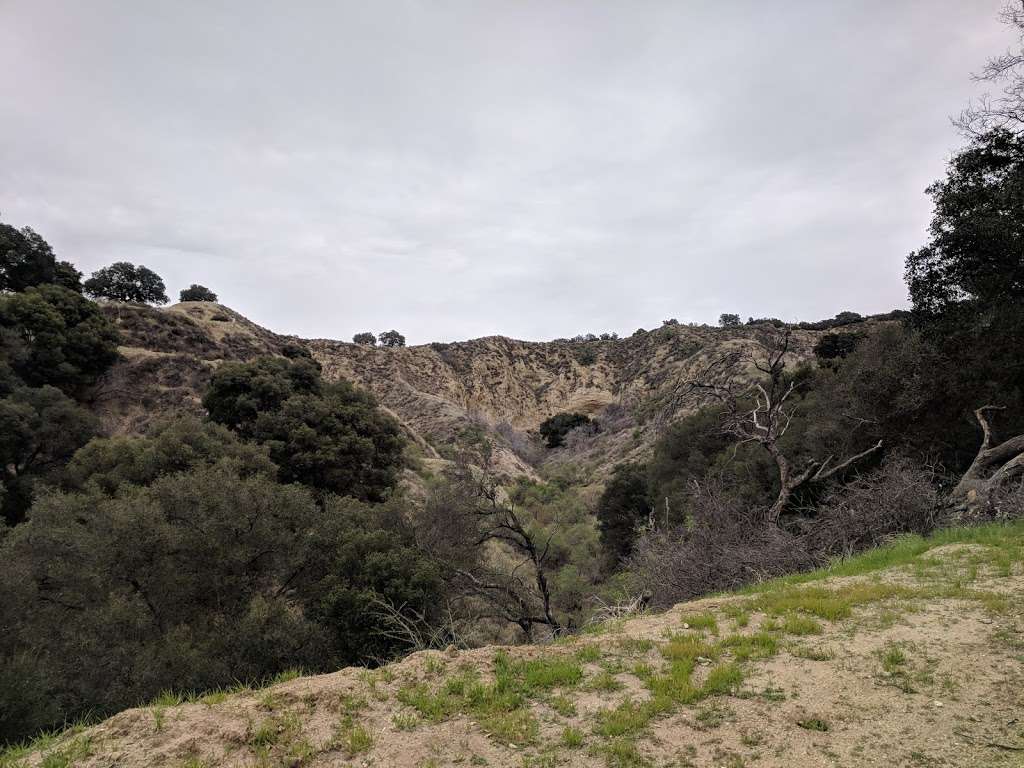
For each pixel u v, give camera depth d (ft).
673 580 36.60
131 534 48.06
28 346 129.29
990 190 47.42
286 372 130.11
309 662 46.52
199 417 131.85
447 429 212.64
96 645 41.16
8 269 159.43
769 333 219.20
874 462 59.67
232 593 50.44
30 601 44.88
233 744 13.41
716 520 42.65
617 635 21.62
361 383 265.54
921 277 53.57
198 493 53.62
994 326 48.19
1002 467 41.29
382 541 59.00
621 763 12.43
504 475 174.40
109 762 12.78
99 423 113.09
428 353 315.78
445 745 13.47
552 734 13.88
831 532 38.04
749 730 13.61
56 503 58.49
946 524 37.04
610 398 274.57
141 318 172.04
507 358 334.24
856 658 17.13
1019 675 14.98
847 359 77.71
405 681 17.02
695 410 152.66
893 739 12.77
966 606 20.36
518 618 54.39
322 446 105.40
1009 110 44.57
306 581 58.49
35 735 32.27
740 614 22.66
